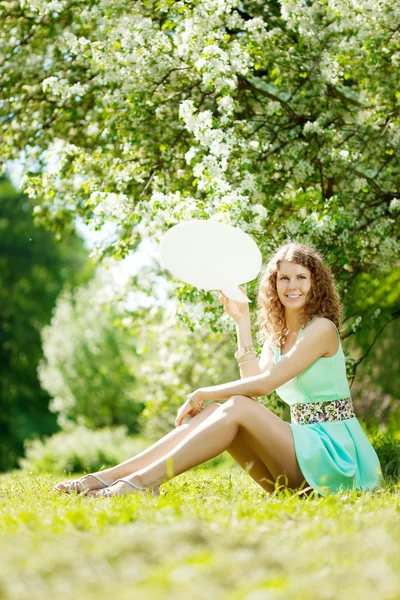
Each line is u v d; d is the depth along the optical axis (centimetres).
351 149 651
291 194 595
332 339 385
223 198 533
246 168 579
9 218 2619
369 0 584
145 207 594
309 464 359
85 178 752
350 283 666
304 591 171
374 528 249
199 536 224
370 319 671
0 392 2488
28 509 309
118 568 193
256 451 367
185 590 170
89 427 2067
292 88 664
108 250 729
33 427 2573
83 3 713
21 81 805
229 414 355
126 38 625
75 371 2078
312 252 409
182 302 617
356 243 607
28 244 2627
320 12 637
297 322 404
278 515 273
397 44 607
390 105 636
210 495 358
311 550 213
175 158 686
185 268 418
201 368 979
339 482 364
